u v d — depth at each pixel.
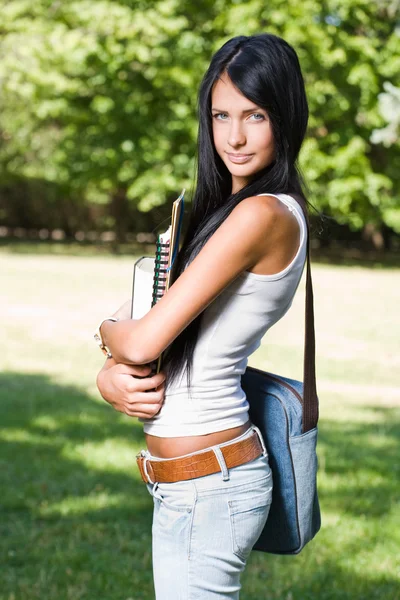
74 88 26.36
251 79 2.22
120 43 26.75
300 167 2.42
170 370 2.30
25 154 33.75
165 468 2.31
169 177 27.23
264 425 2.42
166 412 2.31
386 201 28.06
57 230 39.16
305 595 4.31
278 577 4.53
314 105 26.34
